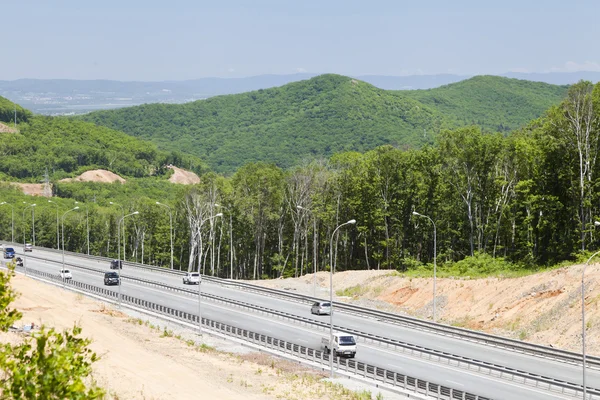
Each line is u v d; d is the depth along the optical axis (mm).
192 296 87188
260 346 58469
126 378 42031
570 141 83438
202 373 47094
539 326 61188
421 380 43031
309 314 75500
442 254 98812
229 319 72188
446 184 101688
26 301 66500
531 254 84500
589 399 41969
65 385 17812
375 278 88938
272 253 134875
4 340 44969
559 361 52781
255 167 140000
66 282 92125
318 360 52688
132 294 88750
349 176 113938
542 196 82625
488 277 77062
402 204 107625
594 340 55031
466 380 47469
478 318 67938
